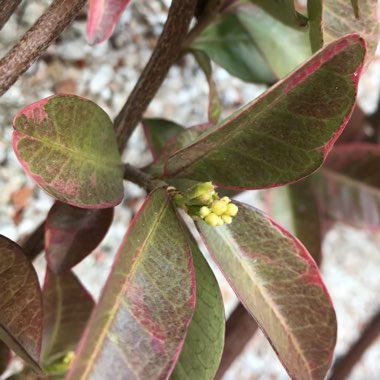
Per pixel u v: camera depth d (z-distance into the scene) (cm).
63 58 26
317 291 14
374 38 14
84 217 15
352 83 11
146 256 12
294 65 18
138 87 17
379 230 24
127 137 17
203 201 12
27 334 13
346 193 24
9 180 26
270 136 12
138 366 11
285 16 15
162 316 11
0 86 13
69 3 12
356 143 24
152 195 12
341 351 37
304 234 24
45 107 11
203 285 14
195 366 13
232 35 20
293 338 14
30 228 27
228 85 32
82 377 10
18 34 24
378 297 38
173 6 15
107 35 10
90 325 10
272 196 24
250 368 35
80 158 12
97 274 30
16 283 13
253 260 14
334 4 14
